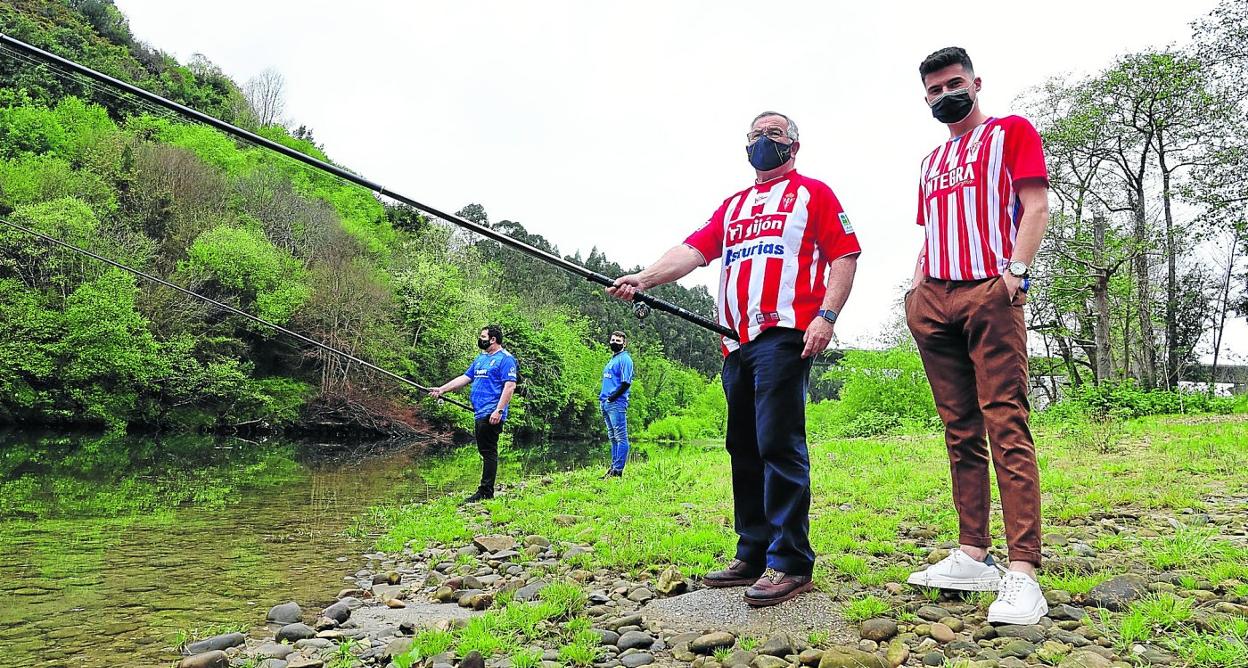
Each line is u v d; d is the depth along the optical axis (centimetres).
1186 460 601
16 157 3419
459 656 246
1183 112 2297
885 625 244
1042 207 269
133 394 2456
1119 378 2505
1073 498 470
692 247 323
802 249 294
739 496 315
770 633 255
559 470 1243
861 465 748
